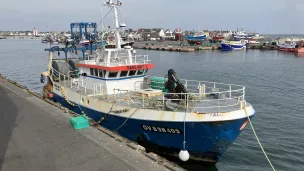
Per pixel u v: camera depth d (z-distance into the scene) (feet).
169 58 218.79
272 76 124.26
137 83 47.19
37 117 41.11
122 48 46.70
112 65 44.27
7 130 35.22
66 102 52.44
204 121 31.65
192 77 122.31
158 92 41.06
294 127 56.29
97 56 48.24
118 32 46.80
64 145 30.09
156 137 36.88
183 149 34.04
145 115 35.12
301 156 43.01
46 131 34.73
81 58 64.69
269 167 39.52
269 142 48.34
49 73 62.75
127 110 36.96
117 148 29.17
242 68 153.58
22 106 48.14
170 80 37.19
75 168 24.85
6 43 508.94
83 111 46.50
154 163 25.61
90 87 48.16
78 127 35.68
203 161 37.27
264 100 78.95
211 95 40.16
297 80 113.29
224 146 34.81
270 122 59.36
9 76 125.70
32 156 27.50
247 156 42.83
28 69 149.79
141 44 403.54
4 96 56.75
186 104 35.27
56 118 40.57
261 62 185.06
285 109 69.72
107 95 43.73
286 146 46.70
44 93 65.31
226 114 31.76
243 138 50.21
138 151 28.43
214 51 300.81
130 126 38.24
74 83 54.29
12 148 29.50
